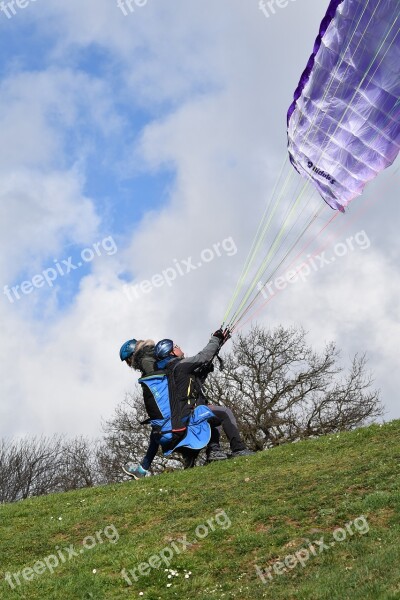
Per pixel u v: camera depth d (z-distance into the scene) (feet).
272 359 283.79
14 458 308.81
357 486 82.74
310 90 90.74
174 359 107.86
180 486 96.94
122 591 71.67
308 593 63.26
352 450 98.43
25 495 308.60
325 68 88.38
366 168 92.22
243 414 269.85
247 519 80.48
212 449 109.29
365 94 88.17
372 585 60.49
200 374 109.50
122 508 91.25
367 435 103.14
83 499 99.66
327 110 90.99
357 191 93.50
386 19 81.82
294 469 94.68
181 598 69.31
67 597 71.87
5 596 73.92
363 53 85.30
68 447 320.50
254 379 281.54
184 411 105.70
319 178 95.25
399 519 73.00
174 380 106.32
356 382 286.66
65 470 317.01
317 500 81.41
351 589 61.52
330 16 84.94
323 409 282.97
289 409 280.31
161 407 106.01
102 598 70.74
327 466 92.94
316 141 93.61
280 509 80.89
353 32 84.33
